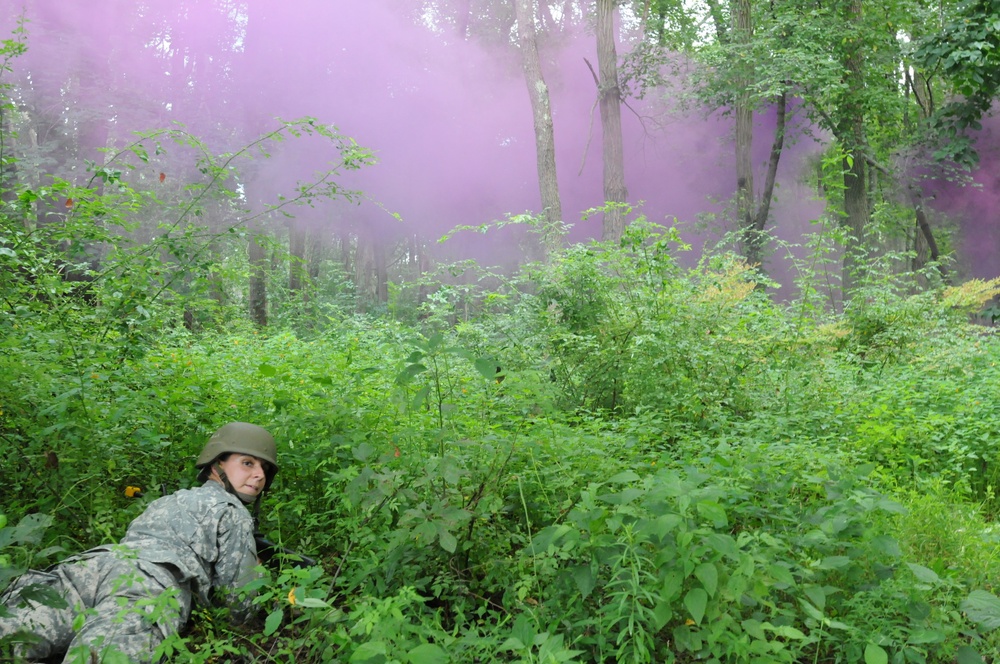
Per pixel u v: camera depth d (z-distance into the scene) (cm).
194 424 496
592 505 329
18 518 406
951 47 1770
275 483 470
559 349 734
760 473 431
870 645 288
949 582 333
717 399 698
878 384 817
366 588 364
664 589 298
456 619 339
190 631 354
